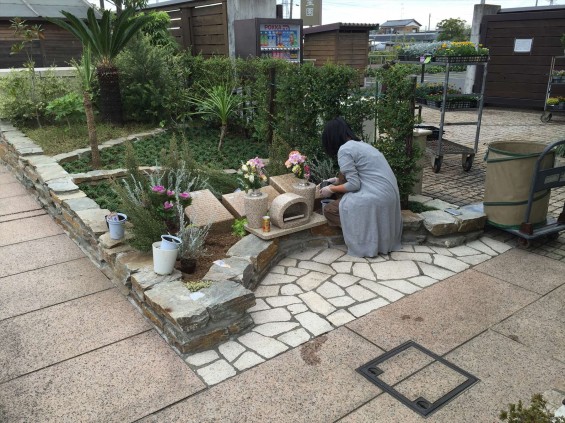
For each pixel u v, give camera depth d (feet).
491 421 8.34
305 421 8.41
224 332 10.71
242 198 16.03
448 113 41.86
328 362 9.98
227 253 13.38
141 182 15.17
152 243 12.44
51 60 40.63
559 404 7.64
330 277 13.75
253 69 25.00
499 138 30.73
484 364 9.85
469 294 12.66
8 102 26.89
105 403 8.91
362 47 55.42
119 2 30.12
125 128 27.25
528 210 15.07
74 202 16.38
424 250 15.49
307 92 18.72
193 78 29.96
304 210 15.17
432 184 21.88
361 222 14.55
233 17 32.32
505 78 42.63
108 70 26.23
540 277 13.56
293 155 15.31
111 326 11.46
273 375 9.61
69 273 14.26
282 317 11.73
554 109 36.19
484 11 42.93
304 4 41.01
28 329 11.37
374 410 8.63
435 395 8.97
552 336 10.78
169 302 10.55
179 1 36.63
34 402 8.97
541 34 39.58
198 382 9.45
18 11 38.37
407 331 11.04
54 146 23.48
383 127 16.76
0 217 19.02
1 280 13.83
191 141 25.88
